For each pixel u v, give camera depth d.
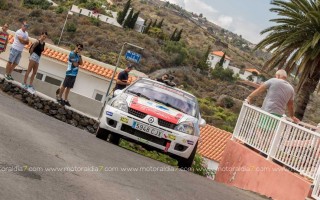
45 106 14.53
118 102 10.72
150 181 7.00
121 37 118.69
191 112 11.27
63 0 158.25
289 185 9.24
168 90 11.89
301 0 19.00
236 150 12.13
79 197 4.99
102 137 10.86
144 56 114.00
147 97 11.34
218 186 8.99
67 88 14.77
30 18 113.69
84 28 116.81
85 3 156.50
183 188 7.31
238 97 119.12
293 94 11.40
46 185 5.03
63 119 14.79
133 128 10.38
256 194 9.87
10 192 4.45
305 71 18.75
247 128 11.96
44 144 7.11
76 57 14.44
